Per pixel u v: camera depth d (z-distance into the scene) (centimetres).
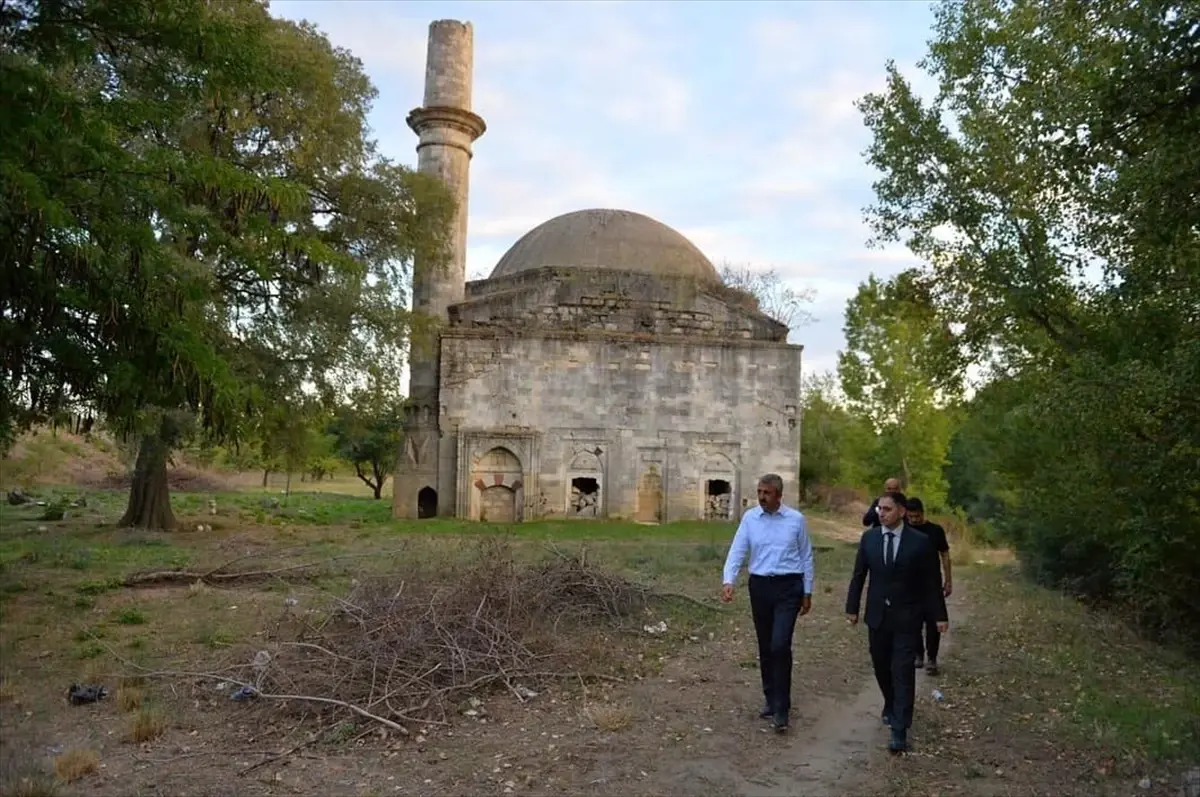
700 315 3341
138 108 1004
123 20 951
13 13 895
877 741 777
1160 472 1062
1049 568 1886
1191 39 866
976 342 1678
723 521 3222
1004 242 1538
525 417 3156
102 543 2062
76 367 1130
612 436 3198
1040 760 734
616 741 752
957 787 672
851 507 4503
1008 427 1692
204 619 1195
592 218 3756
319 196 2447
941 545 1067
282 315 2352
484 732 770
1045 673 1052
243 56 1038
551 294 3278
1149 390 1008
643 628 1194
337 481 8050
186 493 4562
